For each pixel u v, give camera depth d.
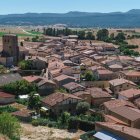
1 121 84.75
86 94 126.50
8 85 139.12
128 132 85.19
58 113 115.75
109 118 102.62
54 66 180.38
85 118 108.75
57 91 141.12
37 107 121.44
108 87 156.12
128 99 126.94
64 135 97.94
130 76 167.88
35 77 154.88
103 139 86.62
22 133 97.56
